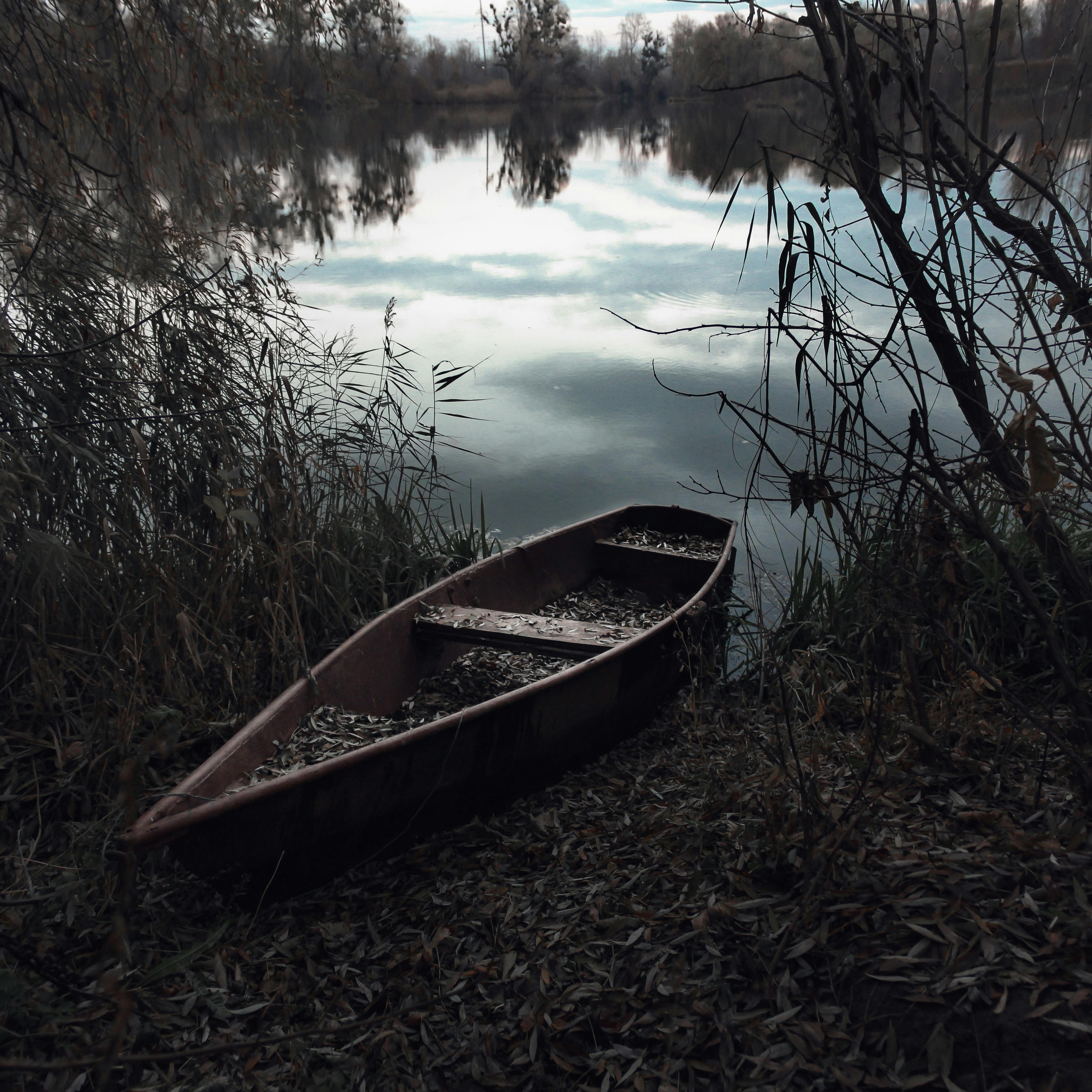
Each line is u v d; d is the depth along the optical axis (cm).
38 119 428
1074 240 242
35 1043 253
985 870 260
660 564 602
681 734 461
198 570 450
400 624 464
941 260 236
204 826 290
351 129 4959
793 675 468
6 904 217
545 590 580
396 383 620
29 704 400
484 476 822
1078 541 449
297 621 432
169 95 488
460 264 1623
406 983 279
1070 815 282
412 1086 242
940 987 225
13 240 413
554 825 369
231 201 529
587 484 800
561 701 394
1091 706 325
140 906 315
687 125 5069
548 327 1241
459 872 340
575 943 285
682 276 1505
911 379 879
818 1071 217
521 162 3344
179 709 413
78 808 363
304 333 547
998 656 452
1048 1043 203
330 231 1966
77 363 415
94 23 466
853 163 242
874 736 344
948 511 281
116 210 482
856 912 258
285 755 347
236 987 284
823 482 271
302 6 514
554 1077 237
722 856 307
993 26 232
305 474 500
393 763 334
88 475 415
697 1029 239
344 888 337
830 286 260
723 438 889
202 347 467
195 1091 241
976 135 284
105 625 412
